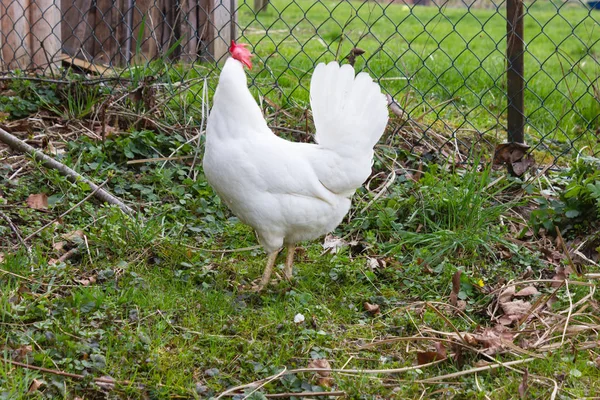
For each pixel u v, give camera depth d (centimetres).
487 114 661
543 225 446
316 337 337
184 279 379
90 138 511
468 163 482
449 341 329
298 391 298
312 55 812
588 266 407
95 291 348
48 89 564
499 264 411
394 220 447
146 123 523
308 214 360
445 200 443
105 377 293
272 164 350
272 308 360
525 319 350
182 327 336
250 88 604
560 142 608
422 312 366
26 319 323
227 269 398
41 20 638
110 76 603
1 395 273
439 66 803
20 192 438
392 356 331
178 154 502
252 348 324
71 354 302
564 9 1511
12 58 635
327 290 387
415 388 305
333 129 355
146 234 403
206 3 691
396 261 414
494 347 327
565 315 362
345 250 428
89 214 427
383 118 353
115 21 699
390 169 501
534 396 302
